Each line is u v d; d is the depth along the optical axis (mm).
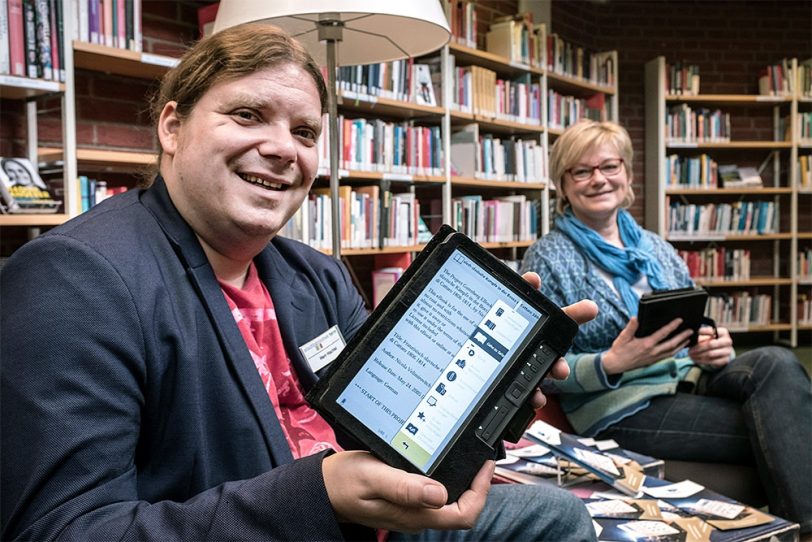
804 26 6449
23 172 2320
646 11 6363
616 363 1831
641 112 6332
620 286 2078
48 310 738
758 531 1249
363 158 3461
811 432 1750
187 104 926
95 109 2877
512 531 1057
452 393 752
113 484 716
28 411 706
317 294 1170
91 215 881
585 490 1467
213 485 845
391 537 1033
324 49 1974
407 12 1563
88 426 713
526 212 4648
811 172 6176
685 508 1357
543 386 1994
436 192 4531
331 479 673
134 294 796
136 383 782
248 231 926
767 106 6441
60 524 666
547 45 4934
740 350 6102
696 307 1745
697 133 6055
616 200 2182
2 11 2182
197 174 900
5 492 711
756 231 6180
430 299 801
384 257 3889
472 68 4172
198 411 826
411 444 711
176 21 3139
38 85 2266
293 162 933
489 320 805
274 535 666
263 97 903
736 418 1868
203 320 873
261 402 880
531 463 1621
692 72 6094
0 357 733
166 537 670
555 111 5078
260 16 1528
